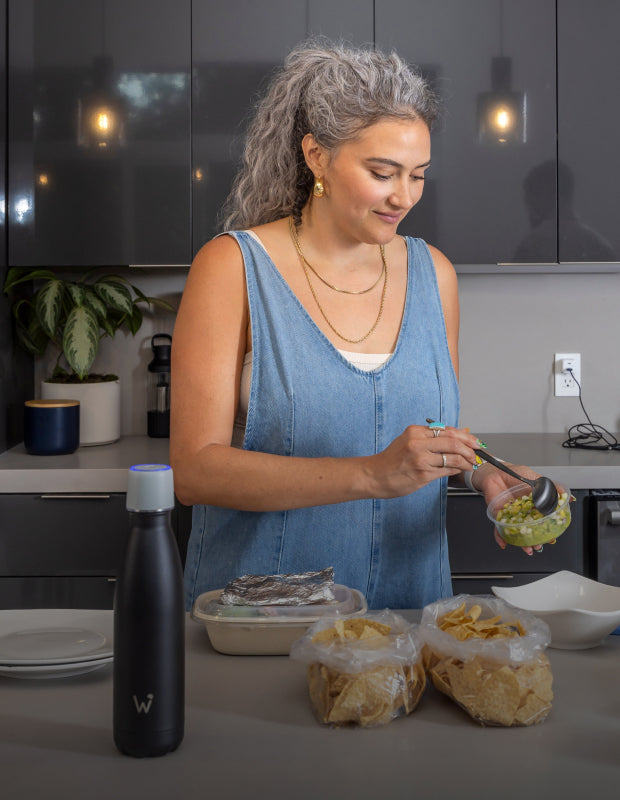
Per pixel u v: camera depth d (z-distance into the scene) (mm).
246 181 1431
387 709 804
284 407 1307
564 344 2783
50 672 915
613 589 1077
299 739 782
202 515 1377
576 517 2217
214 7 2383
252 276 1312
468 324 2777
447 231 2439
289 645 987
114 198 2412
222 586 1327
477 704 805
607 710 843
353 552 1333
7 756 748
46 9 2377
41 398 2564
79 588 2227
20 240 2420
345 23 2393
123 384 2762
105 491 2215
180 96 2395
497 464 1132
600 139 2434
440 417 1399
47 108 2393
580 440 2637
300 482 1162
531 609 1062
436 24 2400
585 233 2447
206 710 844
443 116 2418
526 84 2418
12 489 2199
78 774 716
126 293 2527
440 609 913
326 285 1355
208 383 1272
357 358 1346
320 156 1273
